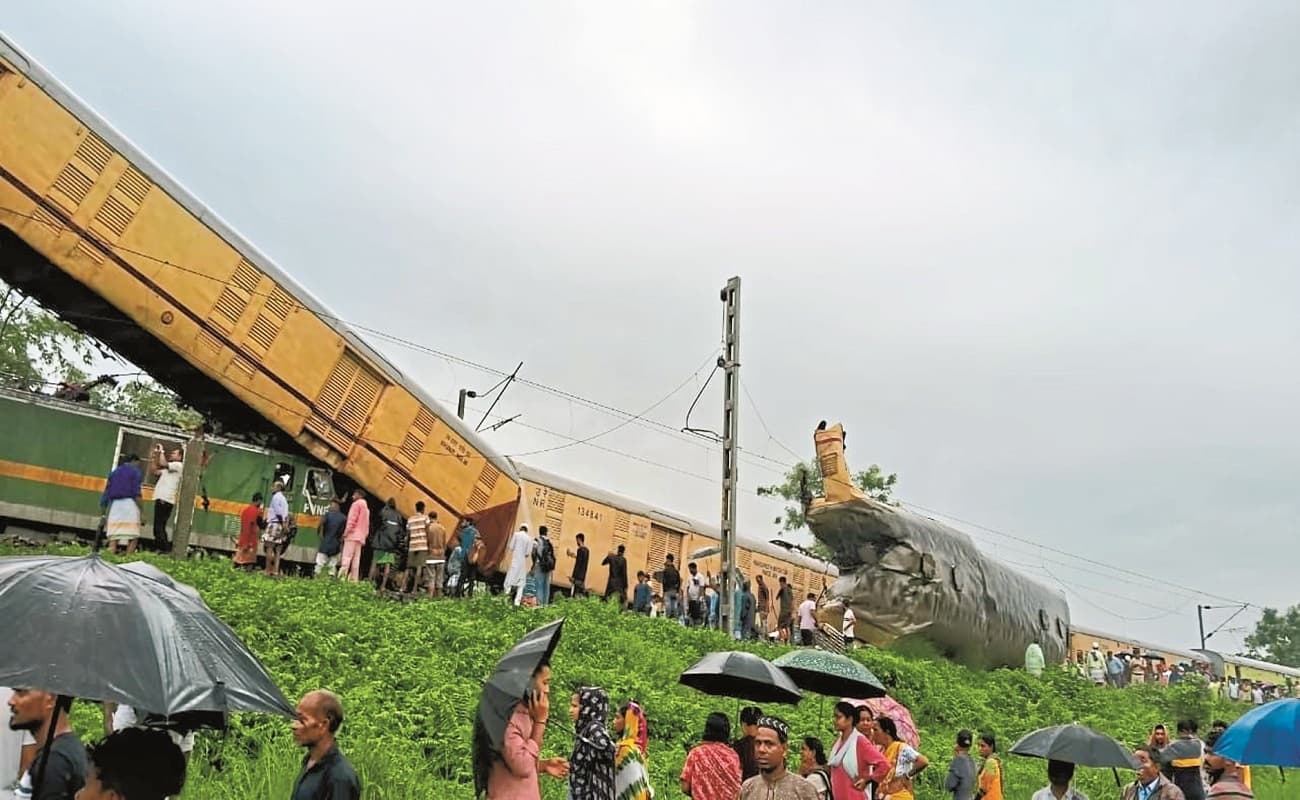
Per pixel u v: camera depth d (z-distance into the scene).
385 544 20.44
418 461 22.39
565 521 27.73
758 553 34.28
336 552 19.97
